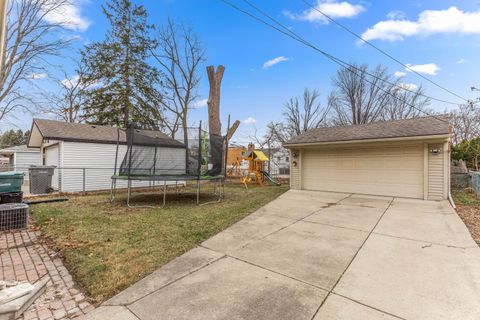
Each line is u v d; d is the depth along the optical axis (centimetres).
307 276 273
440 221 496
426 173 741
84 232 431
